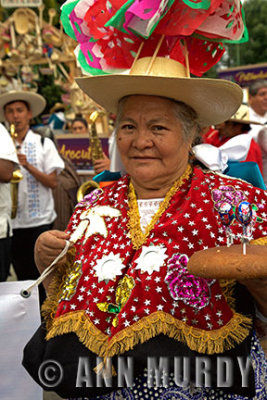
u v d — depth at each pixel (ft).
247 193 5.41
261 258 4.24
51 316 5.75
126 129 5.40
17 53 20.63
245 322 5.01
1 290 6.86
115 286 5.26
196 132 5.84
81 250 5.73
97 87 5.53
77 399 5.59
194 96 5.20
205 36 5.37
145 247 5.20
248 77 30.45
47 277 6.04
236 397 5.15
